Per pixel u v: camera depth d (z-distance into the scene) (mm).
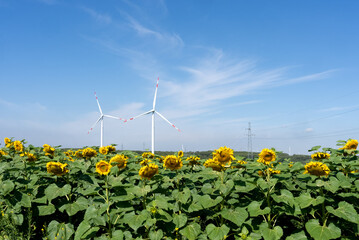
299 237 6461
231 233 6758
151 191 6707
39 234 7180
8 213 6520
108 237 6039
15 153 9398
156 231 6234
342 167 7867
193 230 6328
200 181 8258
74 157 10812
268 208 6238
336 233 5926
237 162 7352
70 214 6281
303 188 7477
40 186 7461
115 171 6672
